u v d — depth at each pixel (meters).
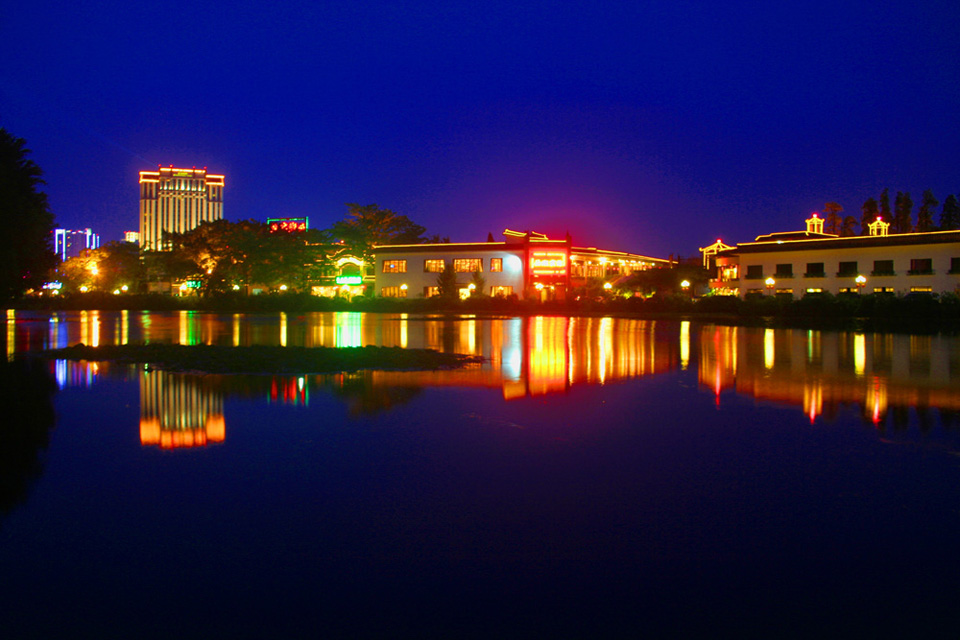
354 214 74.88
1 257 26.36
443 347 17.11
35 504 4.16
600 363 12.95
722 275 65.31
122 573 3.22
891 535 3.73
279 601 2.97
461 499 4.32
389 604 2.95
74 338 20.16
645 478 4.81
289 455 5.40
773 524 3.90
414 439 6.00
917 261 50.12
